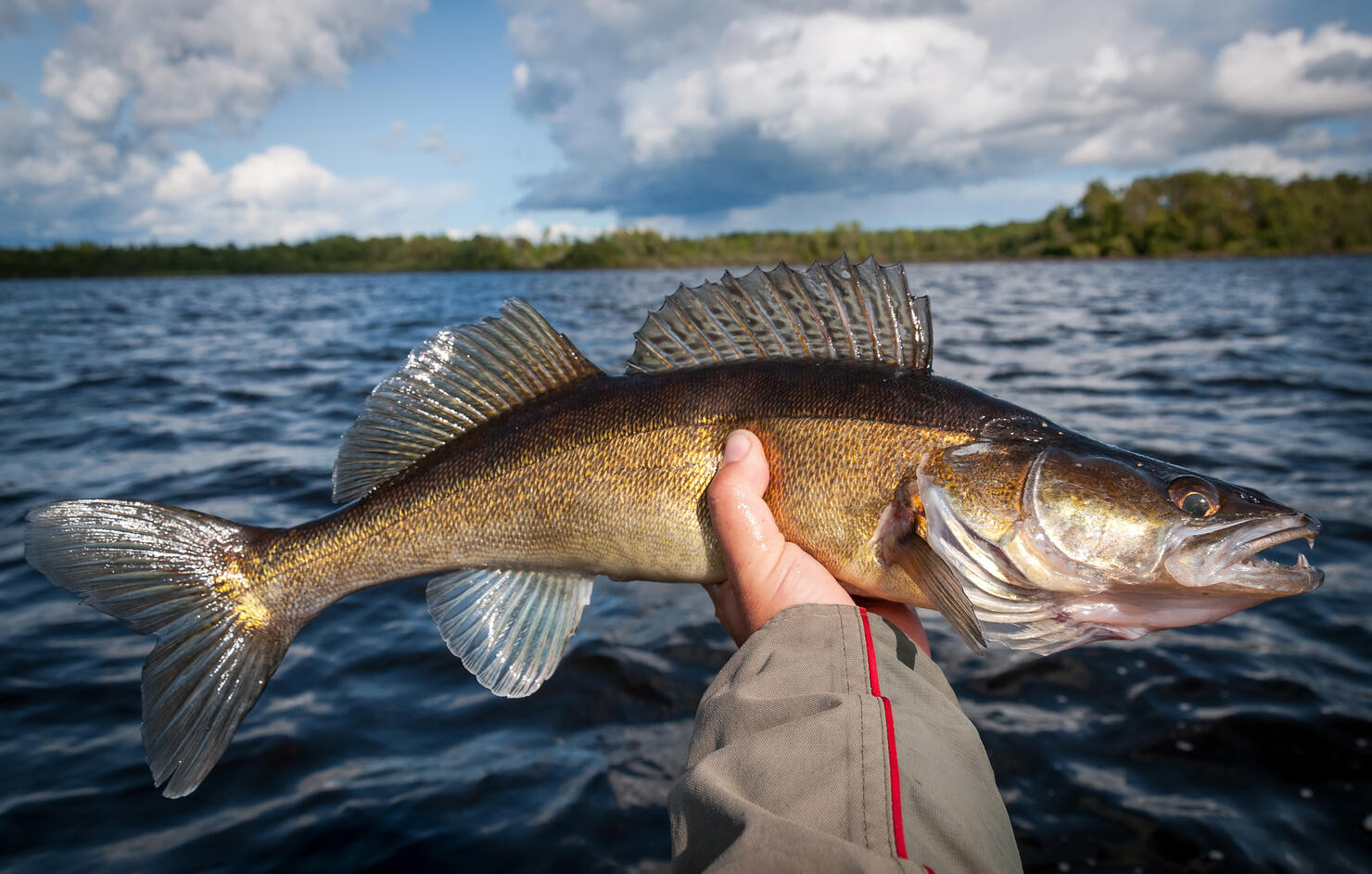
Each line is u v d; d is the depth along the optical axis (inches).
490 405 16.8
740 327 16.1
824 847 5.9
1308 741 22.5
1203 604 14.0
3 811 20.8
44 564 14.7
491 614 16.5
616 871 18.8
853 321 15.6
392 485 16.8
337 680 27.0
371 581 16.6
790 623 9.3
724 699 8.4
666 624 29.9
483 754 23.0
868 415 14.9
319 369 79.6
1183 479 14.1
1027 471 14.3
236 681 15.7
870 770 6.9
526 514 16.1
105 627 30.2
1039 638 14.6
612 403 16.1
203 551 15.8
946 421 14.8
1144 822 19.9
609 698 25.5
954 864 6.5
